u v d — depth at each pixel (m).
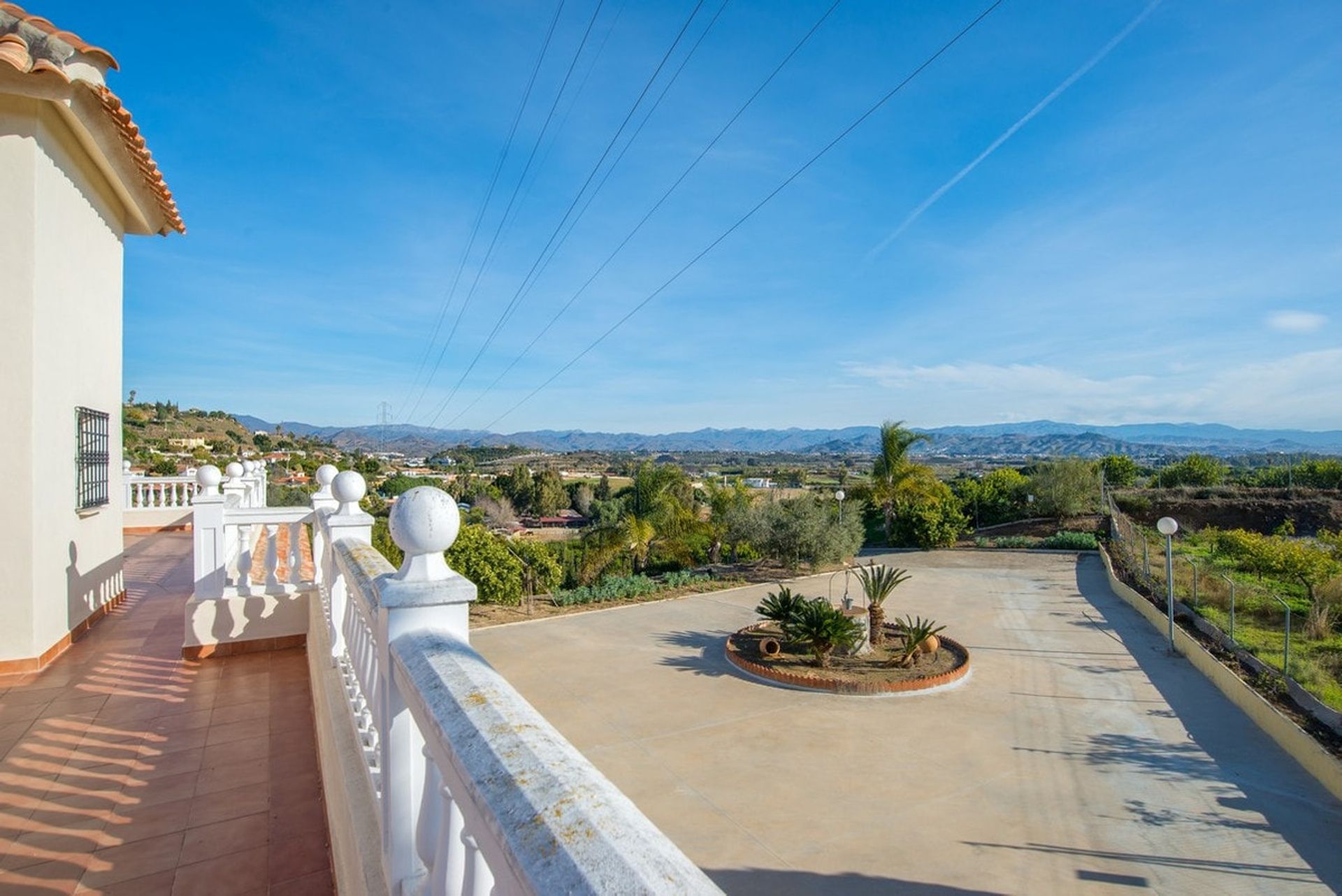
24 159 4.85
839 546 18.56
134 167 6.16
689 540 19.86
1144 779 6.79
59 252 5.26
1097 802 6.32
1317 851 5.52
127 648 5.34
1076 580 17.58
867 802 6.35
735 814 6.15
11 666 4.72
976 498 28.25
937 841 5.69
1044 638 12.08
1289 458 31.17
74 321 5.57
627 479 65.44
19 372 4.78
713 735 7.91
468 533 14.12
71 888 2.49
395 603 1.46
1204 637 11.70
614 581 16.16
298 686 4.55
